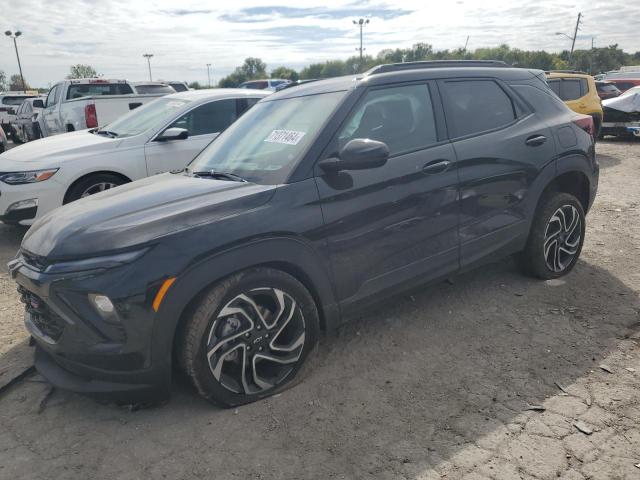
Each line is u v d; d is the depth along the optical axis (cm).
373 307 331
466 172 354
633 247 512
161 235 255
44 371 284
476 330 359
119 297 244
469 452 242
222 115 682
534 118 406
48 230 285
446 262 354
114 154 606
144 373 255
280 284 282
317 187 295
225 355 271
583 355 320
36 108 1410
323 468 237
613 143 1334
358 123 322
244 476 235
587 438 247
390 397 288
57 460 252
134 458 250
